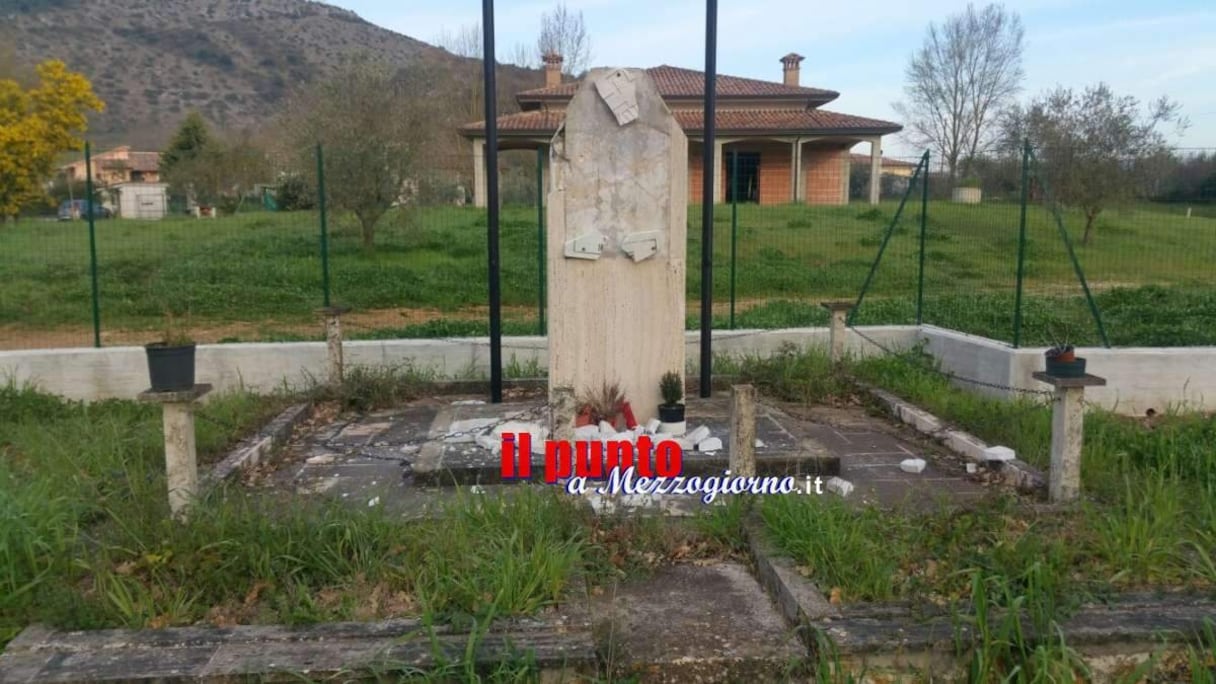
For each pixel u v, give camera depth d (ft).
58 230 47.11
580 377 22.41
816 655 12.03
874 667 11.92
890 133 86.79
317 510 15.57
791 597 13.15
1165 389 26.50
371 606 13.06
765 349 31.81
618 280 22.31
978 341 28.43
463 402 27.30
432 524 15.08
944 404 25.18
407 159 53.52
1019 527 15.66
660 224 22.38
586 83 21.88
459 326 38.27
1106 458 19.79
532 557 13.60
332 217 54.39
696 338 31.24
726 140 84.38
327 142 55.36
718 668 11.92
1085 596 13.07
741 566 15.11
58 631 12.40
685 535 15.79
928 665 11.97
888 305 43.32
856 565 13.79
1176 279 45.96
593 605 13.52
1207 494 16.72
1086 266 45.01
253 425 23.75
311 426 25.00
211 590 13.39
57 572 13.92
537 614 12.69
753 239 55.36
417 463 19.97
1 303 44.78
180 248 54.65
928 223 47.91
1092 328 37.17
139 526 14.65
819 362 29.04
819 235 56.13
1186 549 14.96
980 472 20.35
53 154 76.43
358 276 50.70
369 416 26.22
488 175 25.23
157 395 15.75
